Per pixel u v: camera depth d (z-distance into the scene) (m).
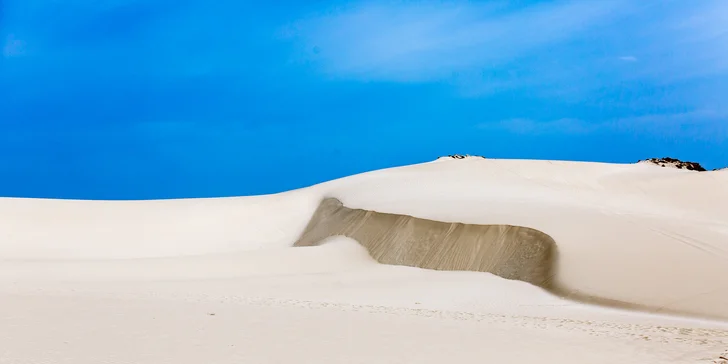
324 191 56.81
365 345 13.12
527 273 29.45
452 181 55.41
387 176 59.59
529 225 32.94
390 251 35.72
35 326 13.27
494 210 37.88
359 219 41.09
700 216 49.44
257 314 15.98
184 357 11.59
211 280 28.20
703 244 31.36
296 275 30.64
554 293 26.50
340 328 14.66
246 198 59.09
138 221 52.41
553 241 30.44
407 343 13.45
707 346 13.96
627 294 24.89
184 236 50.03
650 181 58.72
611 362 12.41
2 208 51.84
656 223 36.12
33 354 11.20
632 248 30.08
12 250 44.31
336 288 26.88
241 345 12.63
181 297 19.50
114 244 47.62
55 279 26.98
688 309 23.09
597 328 16.80
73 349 11.70
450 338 14.12
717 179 58.72
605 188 57.03
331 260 35.25
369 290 26.56
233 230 51.31
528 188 52.66
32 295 17.53
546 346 13.66
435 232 35.22
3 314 14.28
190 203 57.47
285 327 14.48
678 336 15.52
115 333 13.08
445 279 29.66
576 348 13.54
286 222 52.12
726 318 22.05
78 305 15.99
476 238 33.41
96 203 56.31
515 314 21.44
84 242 47.47
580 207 40.41
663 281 25.97
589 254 29.08
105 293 19.73
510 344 13.77
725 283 25.47
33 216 51.06
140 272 30.50
